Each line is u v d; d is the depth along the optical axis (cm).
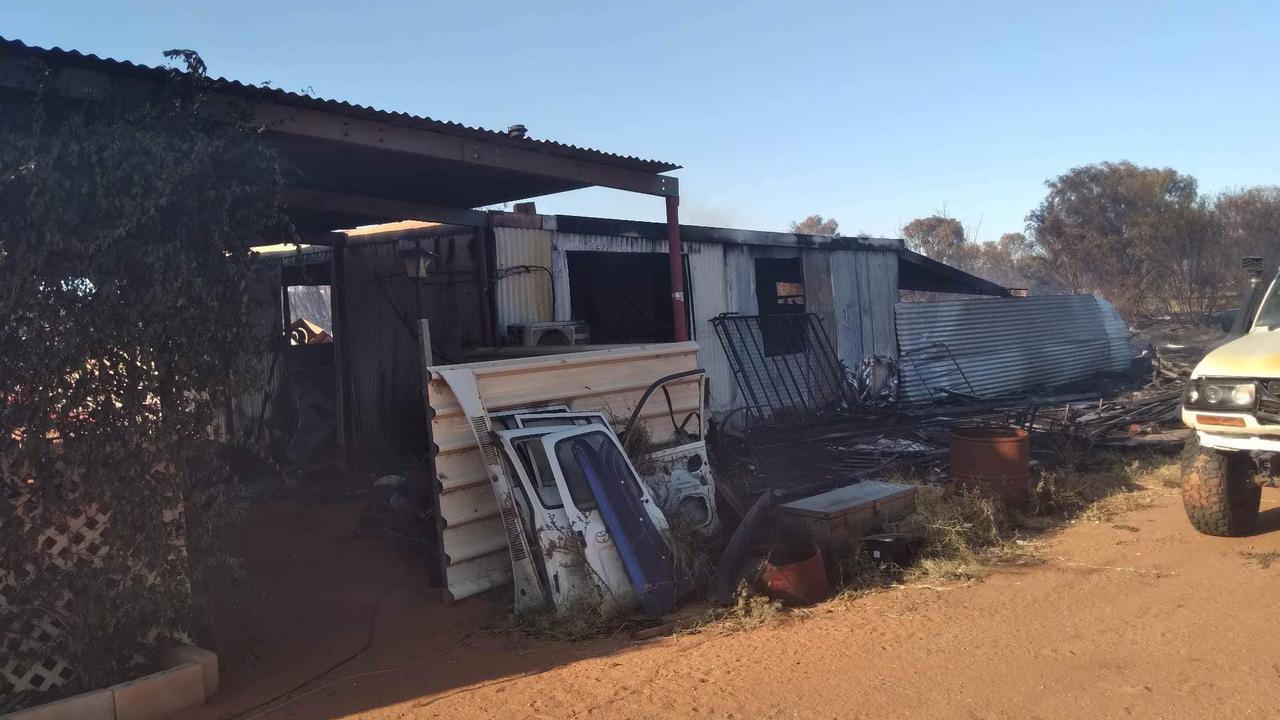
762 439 1228
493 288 1081
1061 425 1164
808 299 1512
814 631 550
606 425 707
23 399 452
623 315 1531
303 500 1076
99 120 495
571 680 498
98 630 478
